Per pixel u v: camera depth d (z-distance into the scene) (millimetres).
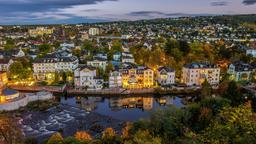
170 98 194750
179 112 105750
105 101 189125
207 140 44062
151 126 100562
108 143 99125
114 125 139500
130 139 93562
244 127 43156
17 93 175000
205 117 101000
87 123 142625
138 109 171375
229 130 43531
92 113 158250
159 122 99688
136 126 103375
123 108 173500
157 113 102688
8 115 148500
